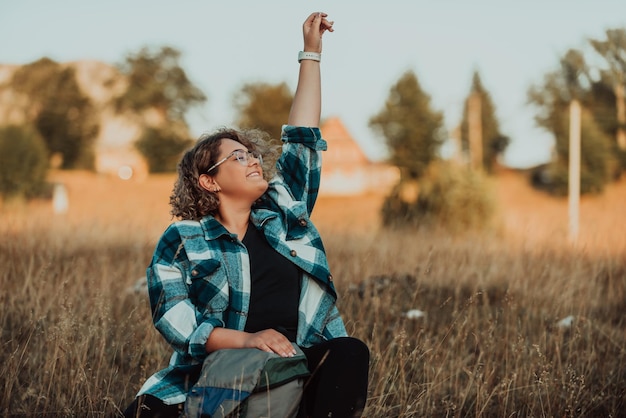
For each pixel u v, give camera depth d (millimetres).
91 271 6098
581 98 39781
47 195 36438
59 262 6602
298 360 2553
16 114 79062
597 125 41062
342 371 2619
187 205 2934
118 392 3777
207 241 2863
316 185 3191
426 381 3939
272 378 2490
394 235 9641
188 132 80750
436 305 5613
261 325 2820
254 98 63344
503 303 5359
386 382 3736
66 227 8914
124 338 4332
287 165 3168
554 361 4031
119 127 83438
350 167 65000
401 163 48094
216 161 2904
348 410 2609
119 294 5430
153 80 82438
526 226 8227
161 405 2627
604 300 5996
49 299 4828
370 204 42906
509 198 43906
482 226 15492
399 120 48562
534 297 5504
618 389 3920
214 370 2525
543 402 3752
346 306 5133
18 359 4062
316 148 3178
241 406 2504
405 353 4137
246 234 2928
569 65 37594
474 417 3646
